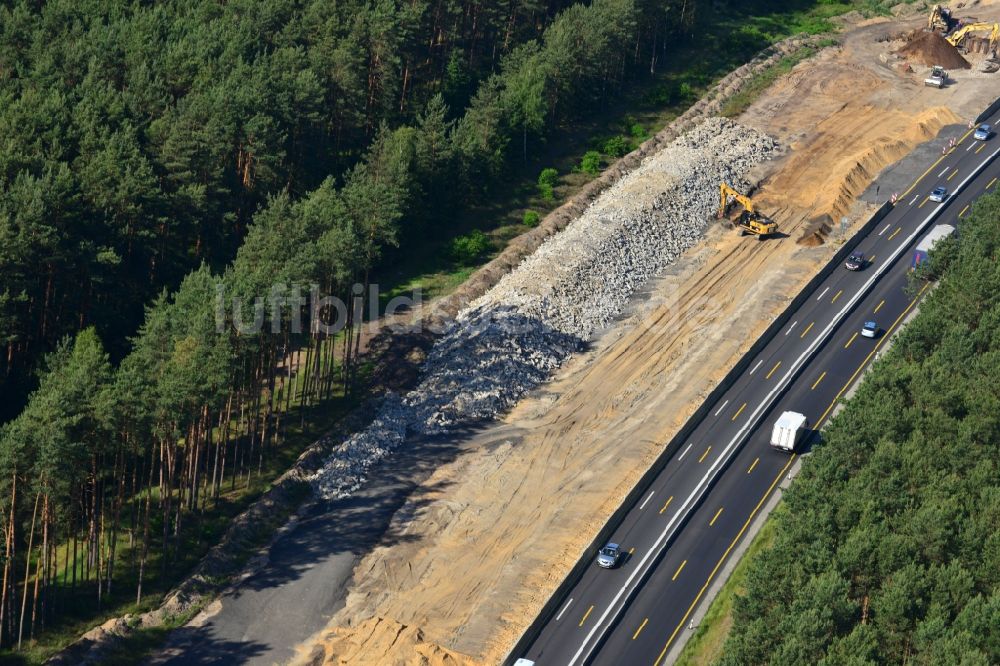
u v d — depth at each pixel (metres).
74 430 98.12
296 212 126.69
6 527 95.69
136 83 144.50
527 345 131.88
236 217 139.38
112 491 110.69
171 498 110.56
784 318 137.38
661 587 102.56
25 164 128.12
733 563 104.81
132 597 102.50
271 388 116.25
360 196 133.50
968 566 95.75
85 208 127.69
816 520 96.94
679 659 95.56
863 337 134.50
